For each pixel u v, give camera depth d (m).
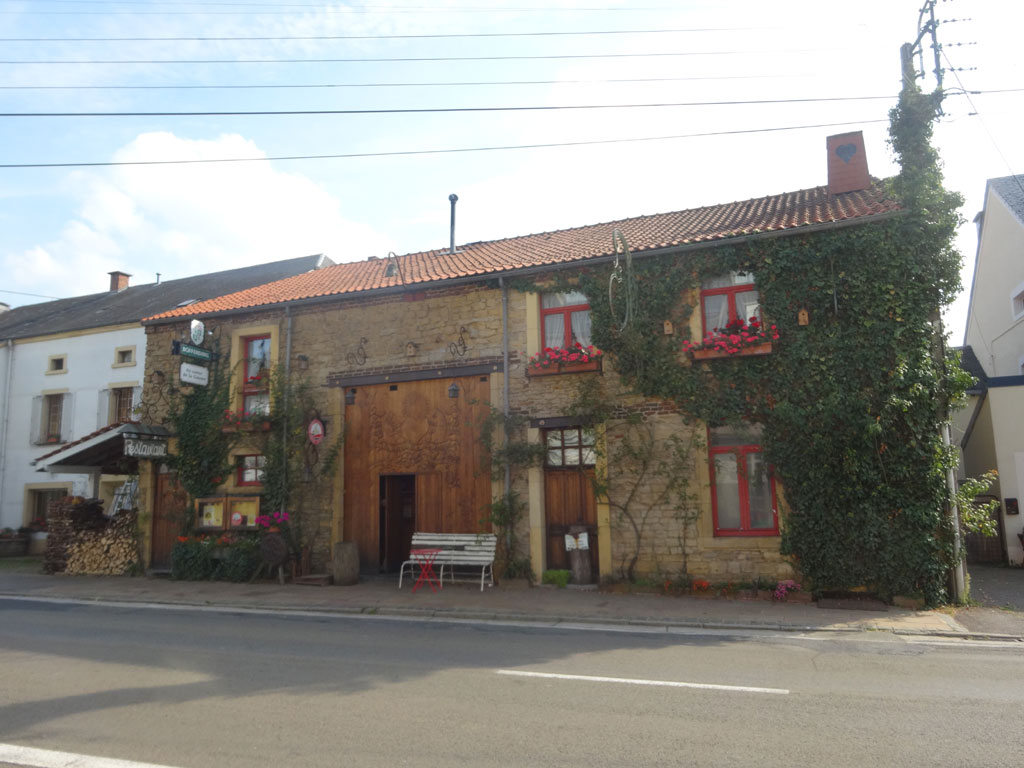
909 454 10.73
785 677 6.78
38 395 24.11
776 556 11.41
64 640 8.79
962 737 5.04
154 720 5.46
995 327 21.69
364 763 4.56
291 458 15.00
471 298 14.12
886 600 10.59
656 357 12.31
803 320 11.41
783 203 14.59
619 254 12.66
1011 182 21.30
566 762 4.57
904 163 11.61
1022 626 9.27
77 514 16.86
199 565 14.84
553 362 12.86
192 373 15.56
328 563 14.41
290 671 7.03
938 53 11.71
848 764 4.54
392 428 14.48
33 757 4.71
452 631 9.32
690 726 5.29
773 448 11.42
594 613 10.29
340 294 14.97
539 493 12.95
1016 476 15.48
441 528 13.78
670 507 12.03
